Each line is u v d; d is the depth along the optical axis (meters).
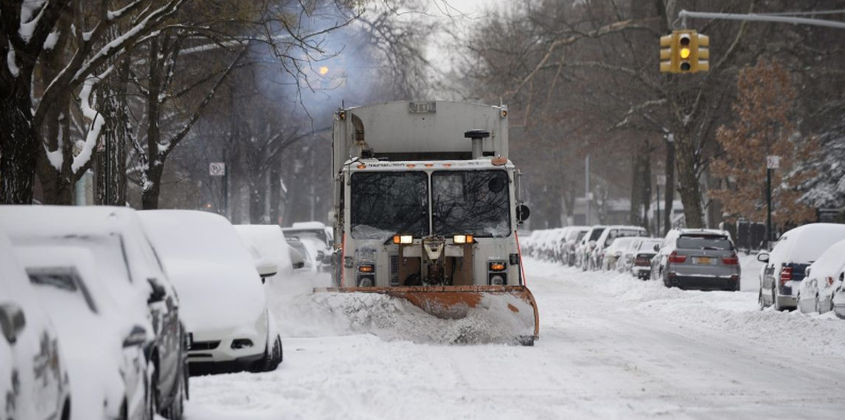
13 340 9.94
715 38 104.81
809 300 43.16
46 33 31.72
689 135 96.31
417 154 40.81
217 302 25.88
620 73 107.69
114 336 13.35
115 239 16.44
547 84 113.06
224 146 91.69
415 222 37.91
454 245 37.25
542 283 88.00
